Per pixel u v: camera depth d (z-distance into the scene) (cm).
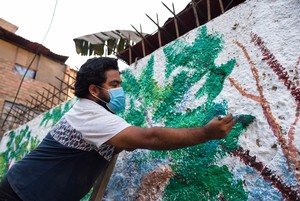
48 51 983
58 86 1002
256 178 132
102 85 152
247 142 142
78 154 141
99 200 169
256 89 147
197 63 191
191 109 182
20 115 574
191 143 126
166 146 126
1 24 1014
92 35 492
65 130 144
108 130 131
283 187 121
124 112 245
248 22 165
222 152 151
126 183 205
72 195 142
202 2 216
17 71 932
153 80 225
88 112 140
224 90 165
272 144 131
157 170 184
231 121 131
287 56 138
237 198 137
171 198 168
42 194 133
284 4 148
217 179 148
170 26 248
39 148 149
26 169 139
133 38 465
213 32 187
